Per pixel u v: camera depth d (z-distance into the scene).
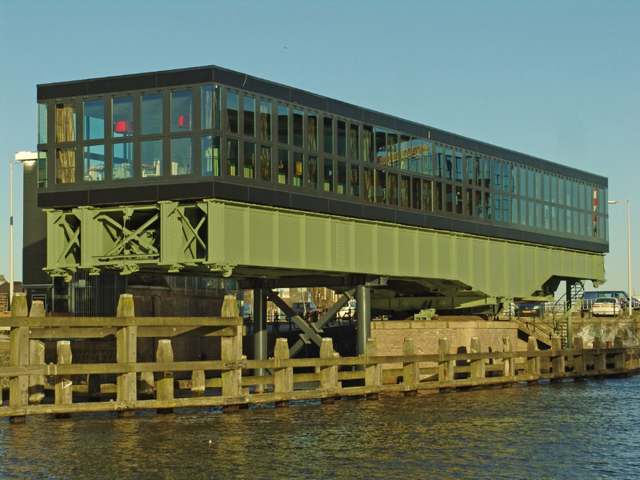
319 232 47.22
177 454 30.11
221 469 28.25
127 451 30.36
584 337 74.50
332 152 47.97
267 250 44.41
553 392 51.34
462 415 40.38
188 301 61.84
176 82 42.47
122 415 36.53
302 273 49.22
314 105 47.09
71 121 44.31
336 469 28.64
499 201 60.44
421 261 53.75
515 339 65.06
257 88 44.00
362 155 49.84
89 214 43.97
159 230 44.69
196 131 41.97
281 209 45.16
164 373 36.00
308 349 63.00
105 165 43.50
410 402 44.69
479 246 58.88
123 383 34.88
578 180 69.69
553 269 66.88
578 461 30.55
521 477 28.16
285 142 45.34
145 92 42.94
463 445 33.00
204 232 42.91
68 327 35.84
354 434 34.66
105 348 48.50
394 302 61.94
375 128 50.84
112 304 54.22
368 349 44.12
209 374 58.94
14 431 33.38
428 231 54.44
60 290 54.66
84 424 35.03
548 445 33.34
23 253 57.50
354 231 49.25
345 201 48.34
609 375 63.53
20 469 27.75
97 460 28.97
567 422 38.91
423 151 54.22
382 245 51.06
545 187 65.62
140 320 34.59
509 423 38.34
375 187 50.44
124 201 43.00
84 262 43.81
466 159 57.69
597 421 39.31
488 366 53.00
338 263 48.16
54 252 44.69
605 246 72.94
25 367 32.53
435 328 56.59
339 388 42.44
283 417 38.25
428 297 61.00
